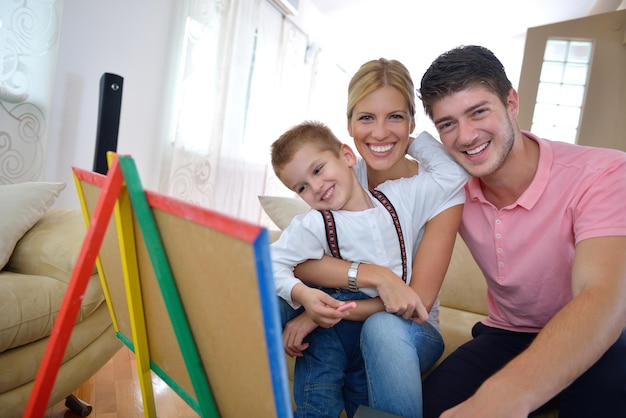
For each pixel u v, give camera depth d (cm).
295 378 116
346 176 117
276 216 183
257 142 418
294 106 475
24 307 124
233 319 53
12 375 121
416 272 115
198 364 65
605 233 96
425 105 118
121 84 237
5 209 151
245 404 60
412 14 519
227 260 49
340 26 557
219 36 334
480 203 126
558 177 112
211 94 334
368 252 114
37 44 221
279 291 107
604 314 80
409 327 108
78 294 61
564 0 451
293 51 456
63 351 62
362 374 115
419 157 132
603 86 320
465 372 115
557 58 333
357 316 112
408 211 117
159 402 168
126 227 68
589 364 77
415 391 92
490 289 138
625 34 312
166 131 322
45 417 149
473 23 532
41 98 226
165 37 310
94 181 79
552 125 336
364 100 128
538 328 127
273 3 406
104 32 267
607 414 92
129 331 96
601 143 322
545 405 112
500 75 111
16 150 219
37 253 149
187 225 54
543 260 115
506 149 111
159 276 61
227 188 377
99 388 174
